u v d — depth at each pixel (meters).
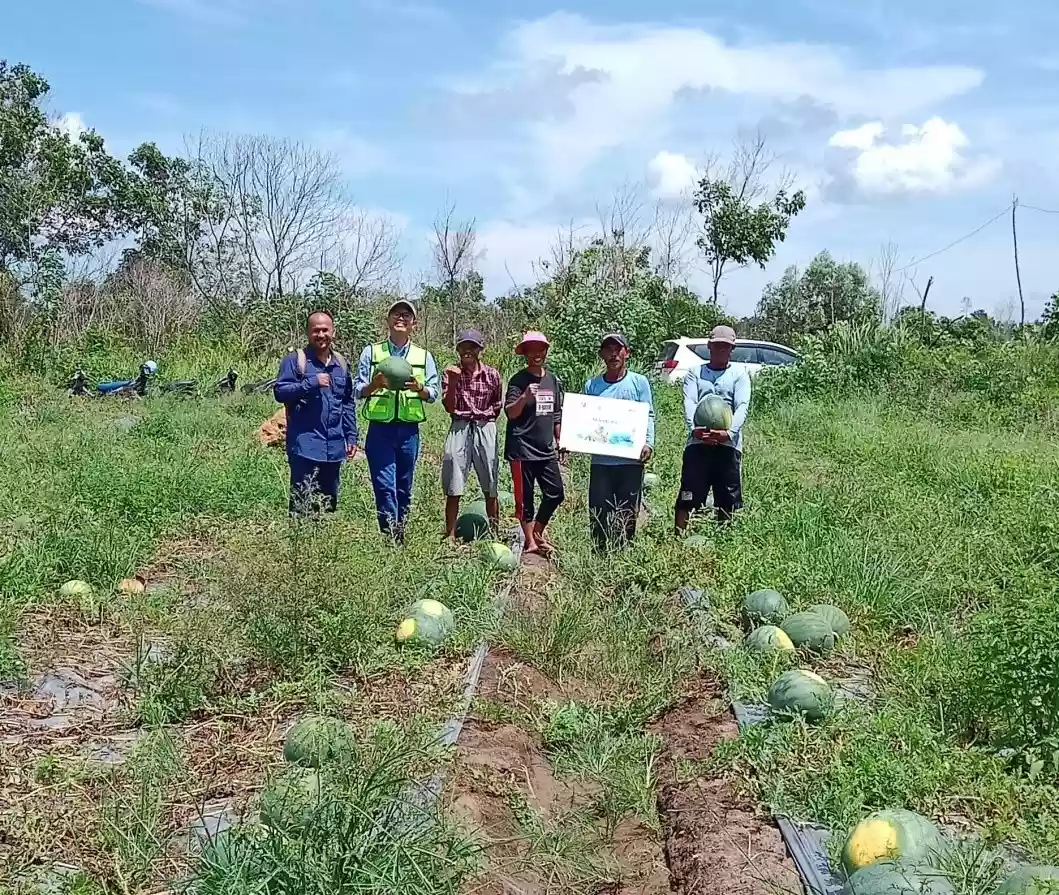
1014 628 5.75
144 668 6.50
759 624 7.69
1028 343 24.16
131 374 25.20
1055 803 4.79
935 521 10.14
